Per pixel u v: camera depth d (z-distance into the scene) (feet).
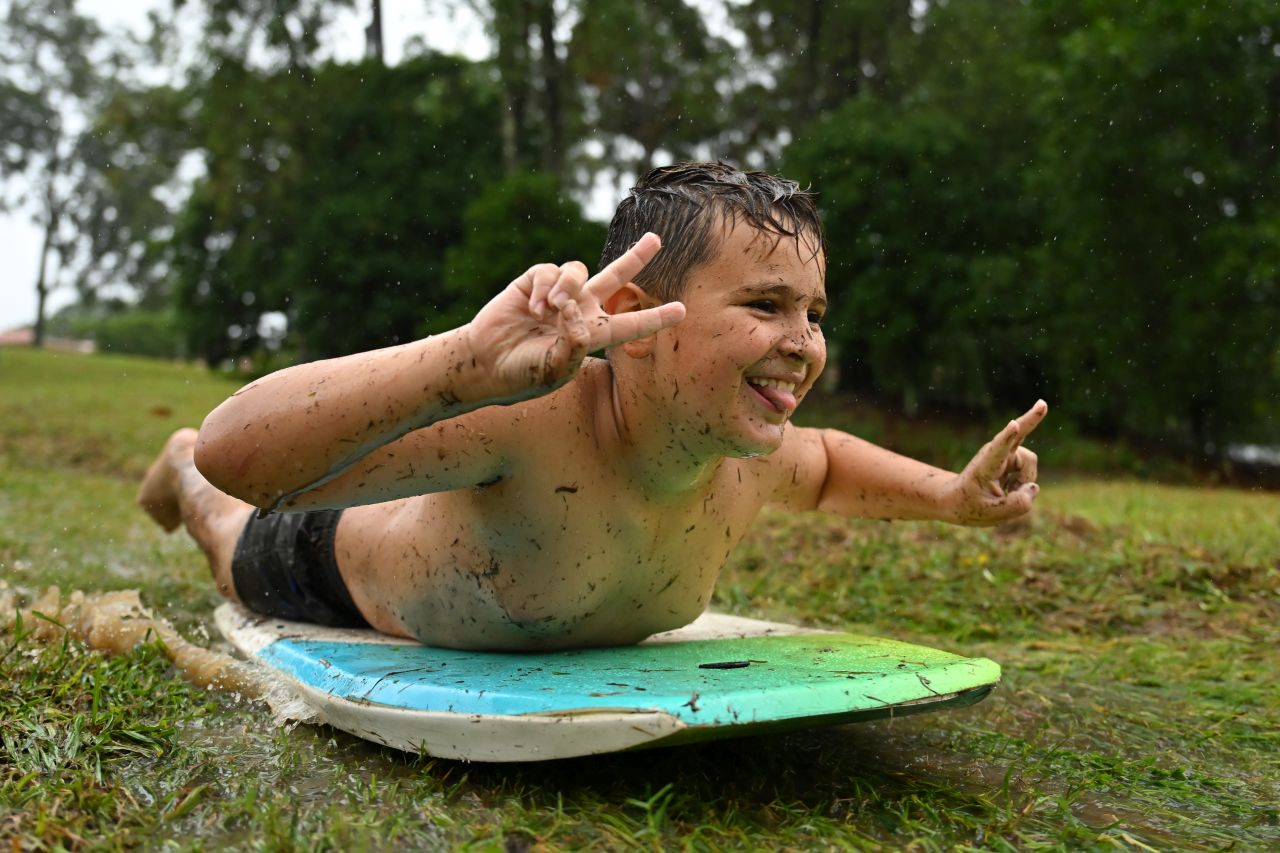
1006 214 43.11
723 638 8.32
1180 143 37.09
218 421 6.17
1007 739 7.94
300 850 5.36
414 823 5.74
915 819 6.17
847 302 43.06
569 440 6.81
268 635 8.95
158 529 17.58
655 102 57.72
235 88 54.19
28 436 33.30
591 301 5.42
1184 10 36.47
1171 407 39.45
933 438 43.04
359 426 5.89
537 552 7.04
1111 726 8.60
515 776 6.49
